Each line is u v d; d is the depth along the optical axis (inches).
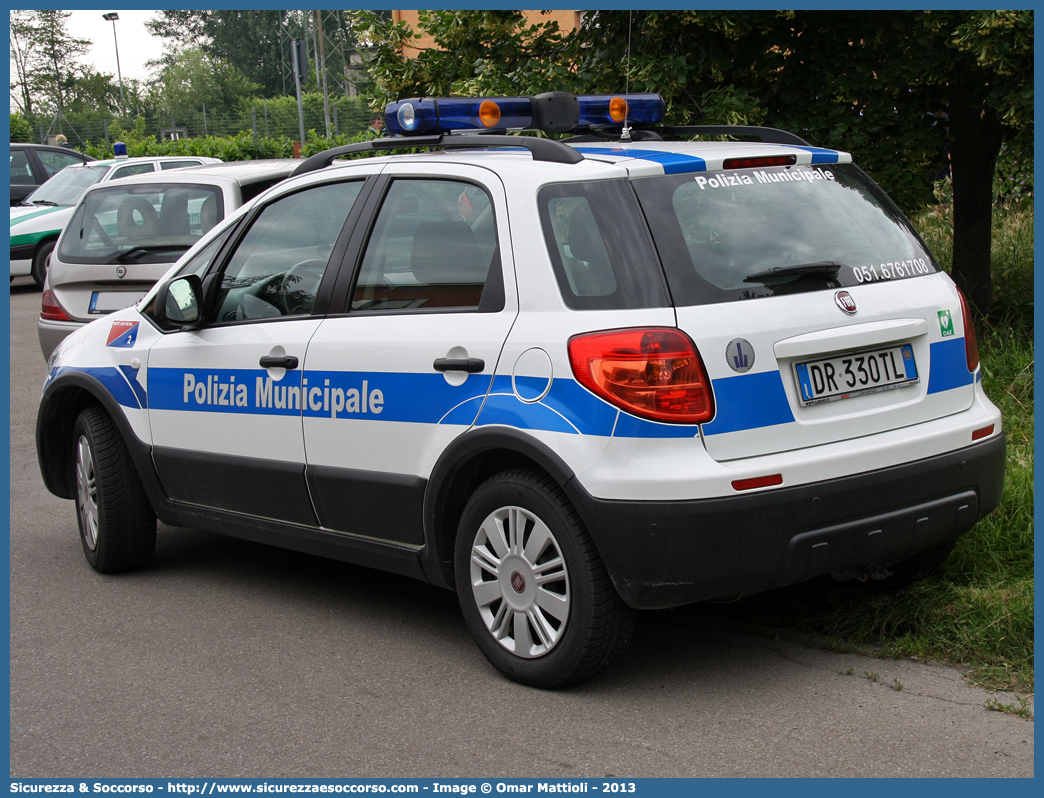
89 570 211.3
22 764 132.6
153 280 297.7
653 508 128.6
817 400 137.6
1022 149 307.9
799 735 129.9
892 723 131.9
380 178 167.9
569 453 133.5
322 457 167.2
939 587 163.2
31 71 3348.9
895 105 301.4
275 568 208.4
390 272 161.3
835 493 134.0
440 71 332.8
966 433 147.8
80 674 159.6
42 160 800.9
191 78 3651.6
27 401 378.3
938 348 150.3
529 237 143.3
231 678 155.7
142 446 197.8
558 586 142.4
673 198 139.9
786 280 139.5
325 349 165.9
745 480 129.6
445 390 148.5
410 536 157.5
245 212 189.8
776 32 296.4
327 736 136.0
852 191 156.2
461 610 166.4
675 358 130.0
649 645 159.3
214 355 184.5
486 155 158.9
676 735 131.4
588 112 186.5
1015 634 148.3
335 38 2032.5
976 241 327.6
